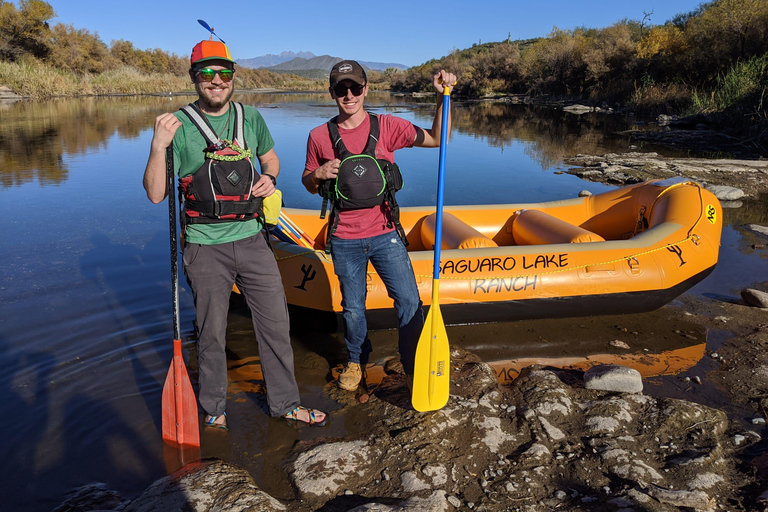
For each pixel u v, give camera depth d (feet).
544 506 6.80
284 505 6.87
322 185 8.85
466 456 7.78
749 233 19.62
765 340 11.51
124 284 13.84
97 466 7.59
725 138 46.93
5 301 12.72
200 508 6.58
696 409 8.71
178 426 7.98
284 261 11.96
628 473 7.32
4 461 7.62
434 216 15.28
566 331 12.17
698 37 71.46
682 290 12.90
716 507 6.68
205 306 7.91
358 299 9.16
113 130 48.19
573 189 27.35
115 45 169.68
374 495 7.04
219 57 7.13
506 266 12.14
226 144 7.45
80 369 9.99
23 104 77.82
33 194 23.89
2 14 110.01
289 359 8.50
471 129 57.11
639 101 72.28
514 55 142.51
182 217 7.76
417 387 8.57
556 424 8.52
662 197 14.70
